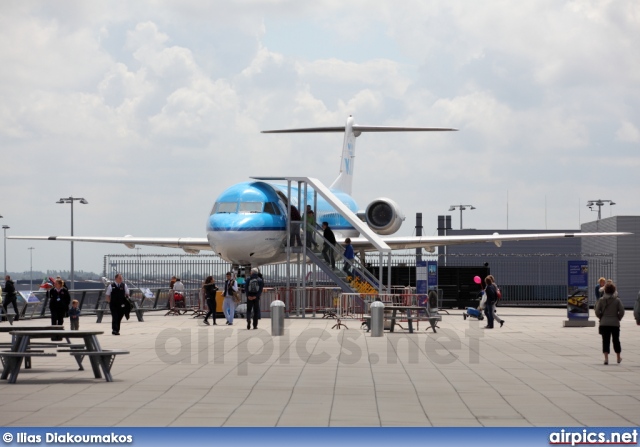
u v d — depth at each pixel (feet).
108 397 57.47
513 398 57.93
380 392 60.18
